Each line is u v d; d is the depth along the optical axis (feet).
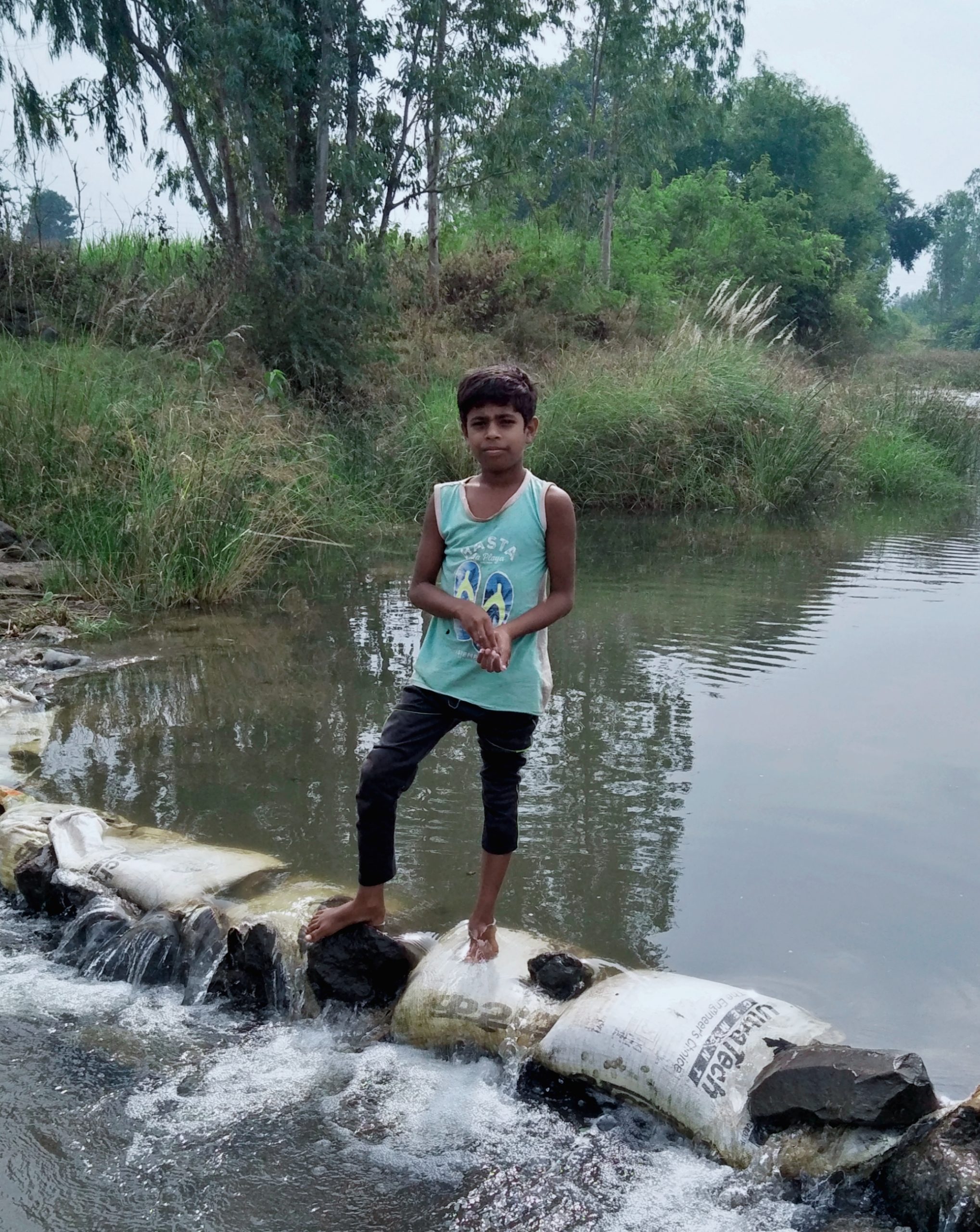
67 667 20.70
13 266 42.98
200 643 22.47
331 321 43.80
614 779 15.26
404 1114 8.77
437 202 62.95
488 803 9.92
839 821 13.88
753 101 153.07
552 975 9.86
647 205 105.29
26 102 47.32
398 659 21.30
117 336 40.06
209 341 41.52
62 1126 8.55
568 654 21.50
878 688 19.43
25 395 29.32
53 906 12.41
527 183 60.85
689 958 10.71
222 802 14.62
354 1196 7.80
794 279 106.63
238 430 31.24
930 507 45.06
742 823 13.80
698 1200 7.78
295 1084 9.20
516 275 67.41
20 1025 10.05
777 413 45.11
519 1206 7.71
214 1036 10.00
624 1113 8.79
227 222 54.70
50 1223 7.48
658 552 33.40
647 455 43.06
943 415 55.42
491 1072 9.41
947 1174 7.30
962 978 10.37
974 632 23.38
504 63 52.75
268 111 47.16
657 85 72.59
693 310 69.87
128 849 12.69
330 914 10.45
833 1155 7.84
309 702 18.74
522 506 9.64
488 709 9.59
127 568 25.89
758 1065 8.63
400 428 40.68
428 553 10.00
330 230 47.29
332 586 27.96
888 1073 7.82
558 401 43.78
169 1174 8.00
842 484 46.24
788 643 22.39
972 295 320.29
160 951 11.00
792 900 11.88
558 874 12.45
